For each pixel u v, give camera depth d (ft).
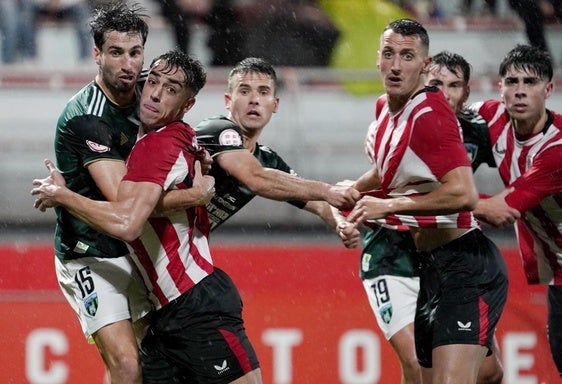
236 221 115.75
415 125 66.08
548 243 78.38
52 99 120.47
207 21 127.95
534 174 73.87
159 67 64.23
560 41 129.59
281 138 118.83
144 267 67.62
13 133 119.24
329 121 120.67
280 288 106.52
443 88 78.59
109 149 66.39
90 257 69.51
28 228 115.85
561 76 118.73
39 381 102.01
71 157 67.26
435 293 71.26
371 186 75.20
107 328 69.26
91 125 66.08
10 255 105.40
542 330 104.01
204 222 69.82
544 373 103.45
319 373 103.71
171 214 66.74
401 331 79.36
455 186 65.16
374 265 81.20
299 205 78.89
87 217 63.05
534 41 128.98
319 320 104.99
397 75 66.13
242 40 126.93
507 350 103.71
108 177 65.67
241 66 75.51
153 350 69.46
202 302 67.72
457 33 129.39
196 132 70.64
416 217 70.54
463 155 65.87
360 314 105.19
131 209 62.95
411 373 78.84
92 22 65.72
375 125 73.26
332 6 126.93
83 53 130.62
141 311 70.44
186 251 67.72
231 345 68.23
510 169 76.74
